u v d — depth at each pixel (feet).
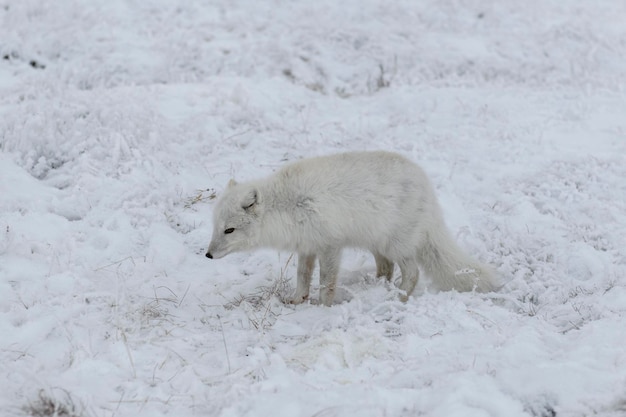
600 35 81.35
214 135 53.31
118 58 67.26
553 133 55.36
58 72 63.67
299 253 34.71
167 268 37.47
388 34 78.23
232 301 34.06
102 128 49.03
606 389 22.62
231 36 75.41
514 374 23.81
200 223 42.32
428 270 36.19
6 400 22.31
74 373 24.85
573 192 45.50
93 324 29.35
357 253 41.11
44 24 70.90
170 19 77.66
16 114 50.31
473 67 73.77
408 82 70.13
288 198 33.50
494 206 44.91
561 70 73.77
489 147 52.90
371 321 30.94
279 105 60.70
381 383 24.45
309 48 74.08
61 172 45.83
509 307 34.01
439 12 84.99
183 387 24.16
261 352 27.04
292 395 22.94
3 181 42.68
